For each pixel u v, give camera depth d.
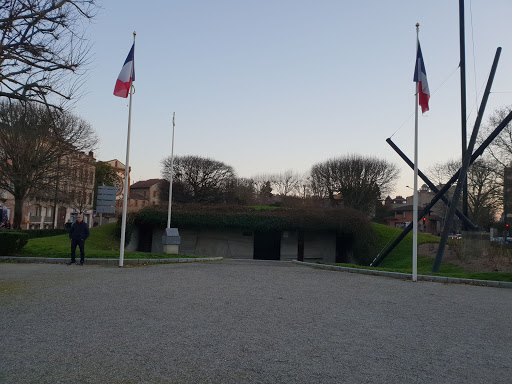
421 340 6.52
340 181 52.97
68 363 4.85
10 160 30.91
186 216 30.64
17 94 10.62
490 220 54.34
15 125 17.53
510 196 42.09
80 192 44.44
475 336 6.92
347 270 17.25
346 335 6.60
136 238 30.89
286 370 4.87
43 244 20.83
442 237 17.91
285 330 6.73
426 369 5.13
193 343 5.80
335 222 30.44
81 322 6.80
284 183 73.69
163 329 6.50
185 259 18.38
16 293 9.12
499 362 5.55
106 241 27.20
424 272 16.64
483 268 18.20
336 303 9.31
